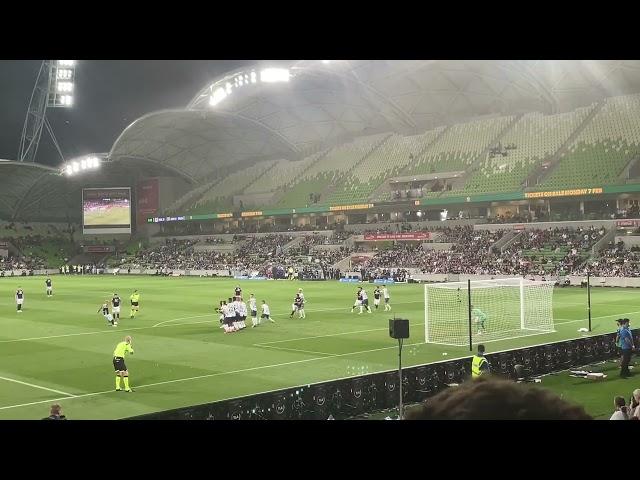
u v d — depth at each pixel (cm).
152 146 10825
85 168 9644
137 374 2395
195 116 9656
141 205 12250
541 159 8075
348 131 10944
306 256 9144
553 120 8706
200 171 12100
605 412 1744
